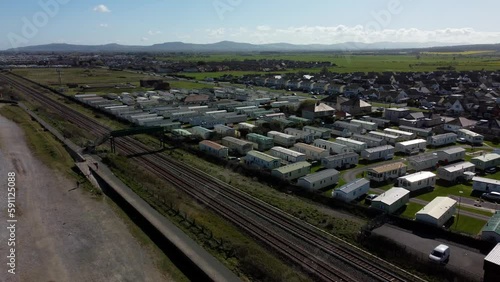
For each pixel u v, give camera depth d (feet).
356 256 110.52
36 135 257.14
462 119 282.77
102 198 158.30
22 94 444.96
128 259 112.98
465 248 114.21
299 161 193.06
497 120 268.41
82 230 130.82
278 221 132.67
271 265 104.68
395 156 217.15
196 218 134.82
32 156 211.61
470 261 107.14
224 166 196.85
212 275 100.68
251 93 437.58
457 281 96.99
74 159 210.59
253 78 619.26
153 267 108.99
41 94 453.99
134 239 124.57
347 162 197.36
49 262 112.47
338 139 233.96
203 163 201.98
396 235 121.90
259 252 111.75
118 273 106.52
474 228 126.52
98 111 350.84
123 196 153.48
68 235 127.54
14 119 304.71
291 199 153.58
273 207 144.66
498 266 91.76
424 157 196.34
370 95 449.48
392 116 309.83
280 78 582.35
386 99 428.15
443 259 106.01
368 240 117.91
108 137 234.38
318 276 101.35
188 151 225.15
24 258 114.62
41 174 184.55
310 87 522.06
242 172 186.50
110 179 173.47
